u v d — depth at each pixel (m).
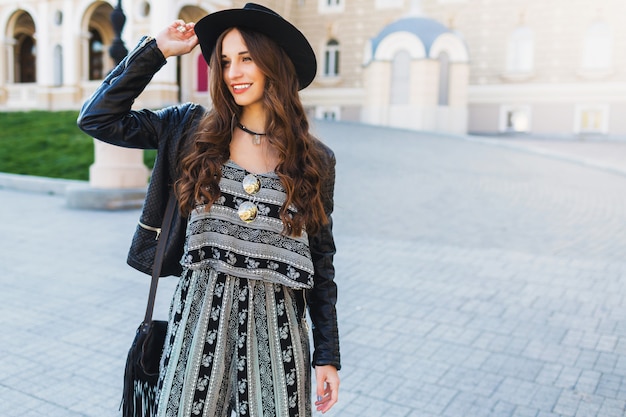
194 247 1.82
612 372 4.03
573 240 7.90
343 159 14.43
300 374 1.88
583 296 5.63
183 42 1.94
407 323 4.88
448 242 7.75
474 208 9.91
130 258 1.97
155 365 1.94
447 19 26.34
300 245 1.88
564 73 24.73
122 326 4.73
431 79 23.55
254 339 1.84
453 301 5.45
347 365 4.06
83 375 3.85
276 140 1.83
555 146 20.69
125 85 1.88
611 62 23.88
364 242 7.68
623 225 8.79
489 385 3.81
